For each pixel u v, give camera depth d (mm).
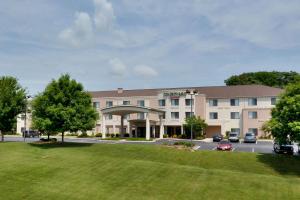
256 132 69000
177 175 27125
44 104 43656
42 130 44562
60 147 42469
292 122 31672
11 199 21719
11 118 47688
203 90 77500
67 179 25984
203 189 23922
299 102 31391
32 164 30109
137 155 38500
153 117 68438
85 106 45062
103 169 28906
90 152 39562
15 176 26219
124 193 23234
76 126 43406
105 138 61594
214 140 60344
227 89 76000
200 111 72375
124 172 28000
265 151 44156
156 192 23438
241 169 31953
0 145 43250
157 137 72875
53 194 22750
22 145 43594
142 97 77562
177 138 68500
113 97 80312
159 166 29781
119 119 78875
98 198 22250
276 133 33500
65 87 44375
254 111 69562
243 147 48875
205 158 36219
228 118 72188
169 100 74438
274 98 69250
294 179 27078
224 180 25844
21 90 48688
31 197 22156
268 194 22969
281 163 33469
